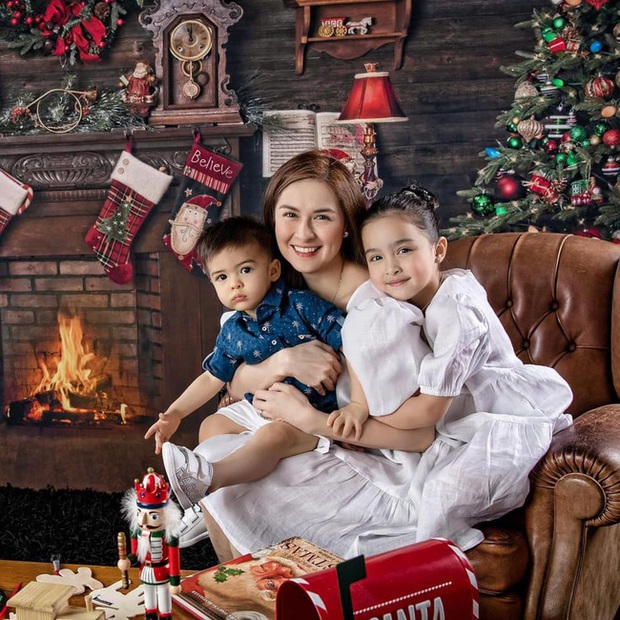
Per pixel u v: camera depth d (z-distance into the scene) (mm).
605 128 3125
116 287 3785
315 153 2037
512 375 1978
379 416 1873
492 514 1837
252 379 2037
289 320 2023
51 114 3592
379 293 1933
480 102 3518
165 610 1389
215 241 1992
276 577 1535
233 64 3594
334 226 1970
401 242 1852
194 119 3512
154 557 1384
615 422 1927
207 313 3652
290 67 3568
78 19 3545
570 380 2338
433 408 1828
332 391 2012
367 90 3285
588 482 1737
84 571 1673
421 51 3510
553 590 1791
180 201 3535
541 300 2422
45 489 3654
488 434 1831
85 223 3660
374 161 3510
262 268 2006
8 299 3885
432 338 1890
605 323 2355
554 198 3162
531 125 3186
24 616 1425
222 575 1551
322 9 3469
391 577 1258
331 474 1936
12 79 3656
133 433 3758
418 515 1855
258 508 1888
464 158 3564
